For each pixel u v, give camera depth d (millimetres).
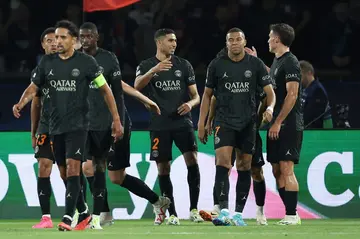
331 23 57562
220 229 32094
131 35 55688
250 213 43344
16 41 56781
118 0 46406
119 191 43562
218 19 56812
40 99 35781
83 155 30969
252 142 34688
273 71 35969
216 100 35000
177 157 43594
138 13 55938
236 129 34344
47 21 57188
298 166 43938
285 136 35812
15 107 31656
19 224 39156
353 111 49281
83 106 31047
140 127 49094
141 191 37094
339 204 44000
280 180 37438
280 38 35781
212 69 34781
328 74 55094
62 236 27516
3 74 52312
